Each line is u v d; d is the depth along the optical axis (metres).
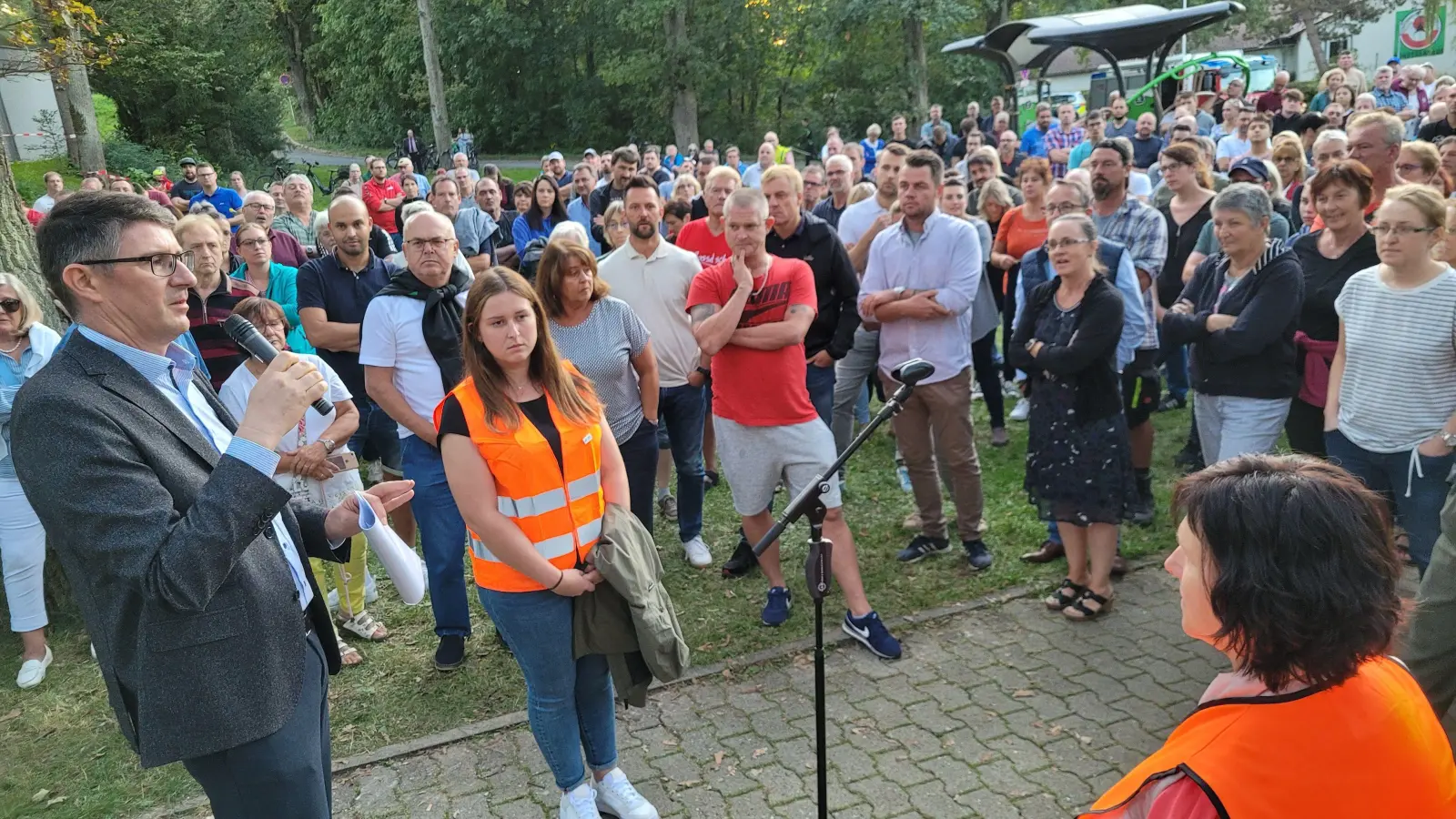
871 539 4.91
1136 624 3.91
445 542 3.74
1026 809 2.88
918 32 27.73
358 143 36.66
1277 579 1.15
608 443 2.79
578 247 3.80
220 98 25.30
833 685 3.59
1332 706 1.17
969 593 4.26
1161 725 3.24
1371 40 29.42
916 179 4.22
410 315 3.65
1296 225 5.82
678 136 29.80
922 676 3.62
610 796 2.86
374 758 3.28
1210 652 3.67
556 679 2.67
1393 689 1.22
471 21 31.42
